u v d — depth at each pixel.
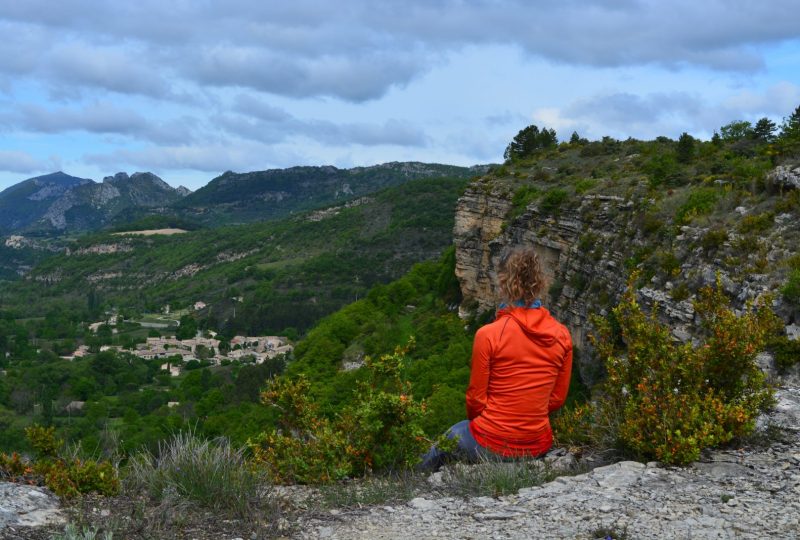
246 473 5.07
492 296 57.41
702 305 6.71
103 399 110.62
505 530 4.01
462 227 61.97
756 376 5.92
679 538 3.73
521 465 5.08
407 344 6.64
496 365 5.38
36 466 5.03
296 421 6.67
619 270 29.78
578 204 40.84
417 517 4.41
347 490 5.27
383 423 6.00
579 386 31.53
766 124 54.81
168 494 4.64
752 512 4.07
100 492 4.83
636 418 5.50
